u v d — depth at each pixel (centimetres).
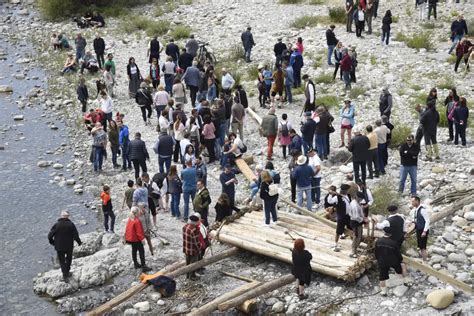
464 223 1814
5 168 2442
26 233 2016
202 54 3194
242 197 2100
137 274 1747
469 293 1531
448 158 2231
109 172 2383
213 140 2348
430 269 1574
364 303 1530
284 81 2780
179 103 2545
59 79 3297
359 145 2017
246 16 3934
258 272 1711
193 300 1616
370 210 1891
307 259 1548
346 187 1680
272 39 3534
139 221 1727
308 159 1980
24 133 2744
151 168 2344
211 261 1709
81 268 1748
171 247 1858
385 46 3281
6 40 3916
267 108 2789
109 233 1930
